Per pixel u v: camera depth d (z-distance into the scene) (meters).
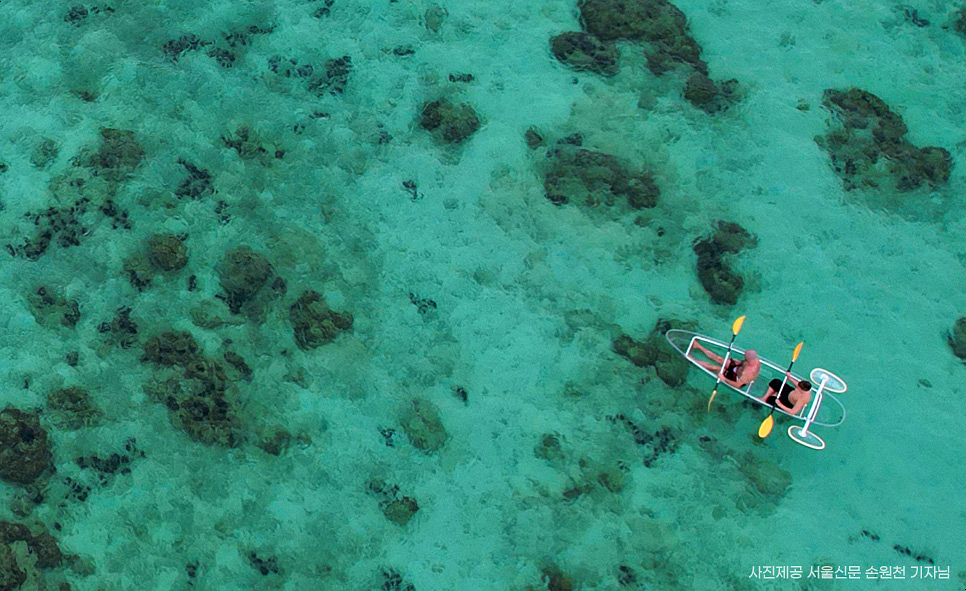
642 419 15.35
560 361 15.91
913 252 17.39
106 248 16.81
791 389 15.12
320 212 17.47
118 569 13.93
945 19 20.58
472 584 13.89
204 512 14.38
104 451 14.84
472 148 18.38
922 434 15.41
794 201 17.80
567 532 14.32
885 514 14.62
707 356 15.62
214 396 15.34
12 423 14.86
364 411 15.32
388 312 16.34
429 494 14.63
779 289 16.81
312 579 13.92
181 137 18.30
